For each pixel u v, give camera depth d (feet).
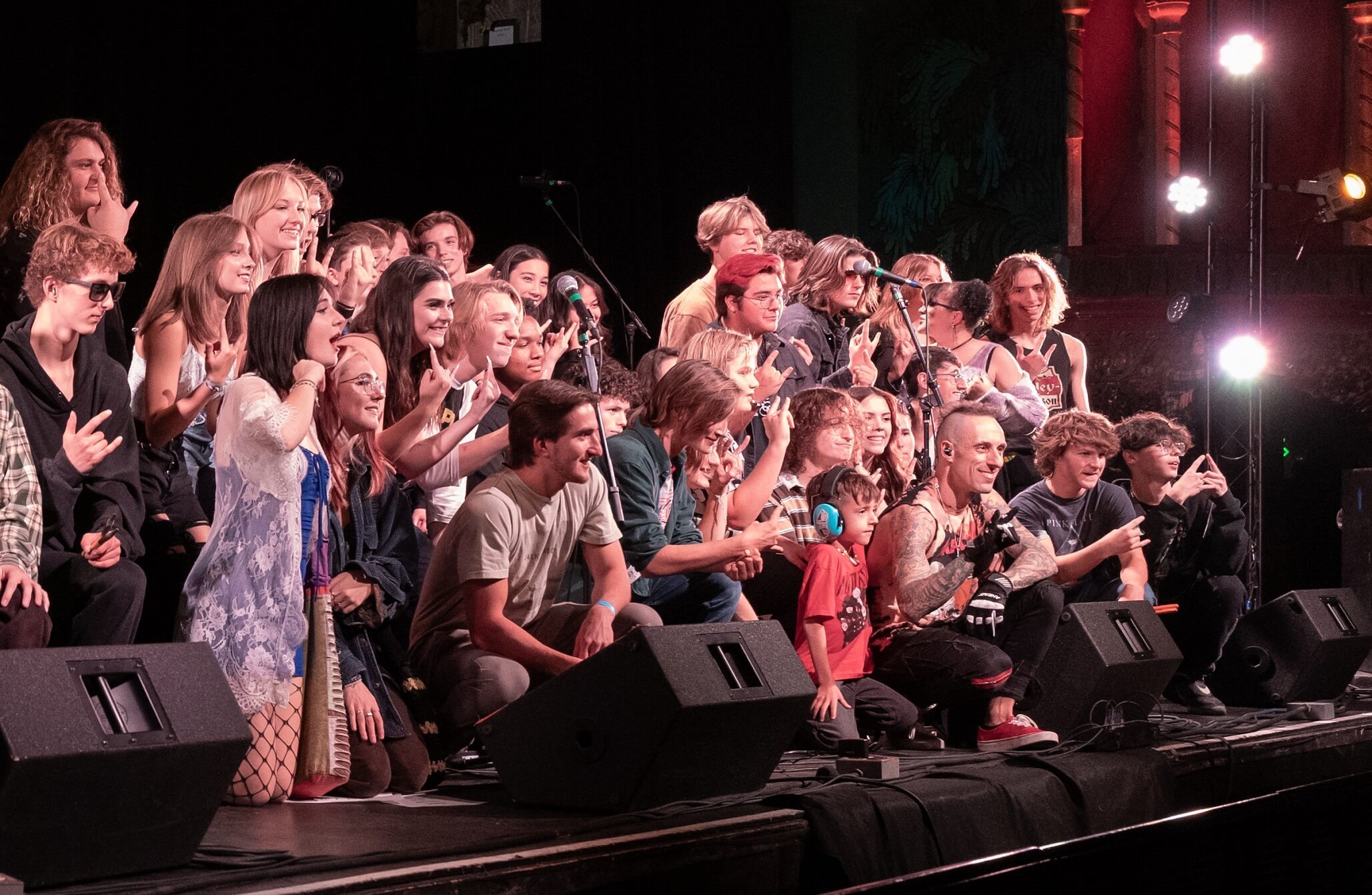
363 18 35.45
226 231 13.37
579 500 12.87
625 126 34.19
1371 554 22.56
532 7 35.58
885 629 14.84
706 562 13.76
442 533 13.05
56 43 29.63
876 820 11.48
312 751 11.41
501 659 12.38
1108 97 33.88
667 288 34.42
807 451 15.20
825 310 18.84
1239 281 28.14
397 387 13.73
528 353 15.70
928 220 34.73
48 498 11.75
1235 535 18.08
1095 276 28.68
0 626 10.58
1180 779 14.67
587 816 10.95
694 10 34.42
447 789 12.25
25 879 8.35
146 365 13.35
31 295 12.25
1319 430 28.25
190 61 32.19
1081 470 17.03
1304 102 32.60
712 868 10.43
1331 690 18.61
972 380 19.47
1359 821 10.25
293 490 11.20
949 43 34.60
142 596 12.00
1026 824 12.66
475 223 35.96
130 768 8.64
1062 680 15.16
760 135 35.06
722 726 11.13
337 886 8.57
